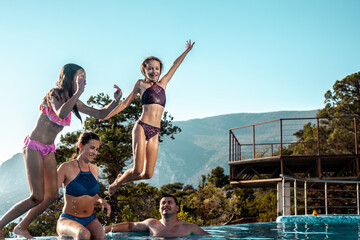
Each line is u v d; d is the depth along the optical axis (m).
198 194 23.98
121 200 20.06
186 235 5.90
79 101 4.99
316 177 18.73
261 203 27.19
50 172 4.81
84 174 5.69
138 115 21.80
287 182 17.23
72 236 5.27
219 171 44.66
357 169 17.28
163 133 23.88
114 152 19.23
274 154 36.66
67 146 21.34
